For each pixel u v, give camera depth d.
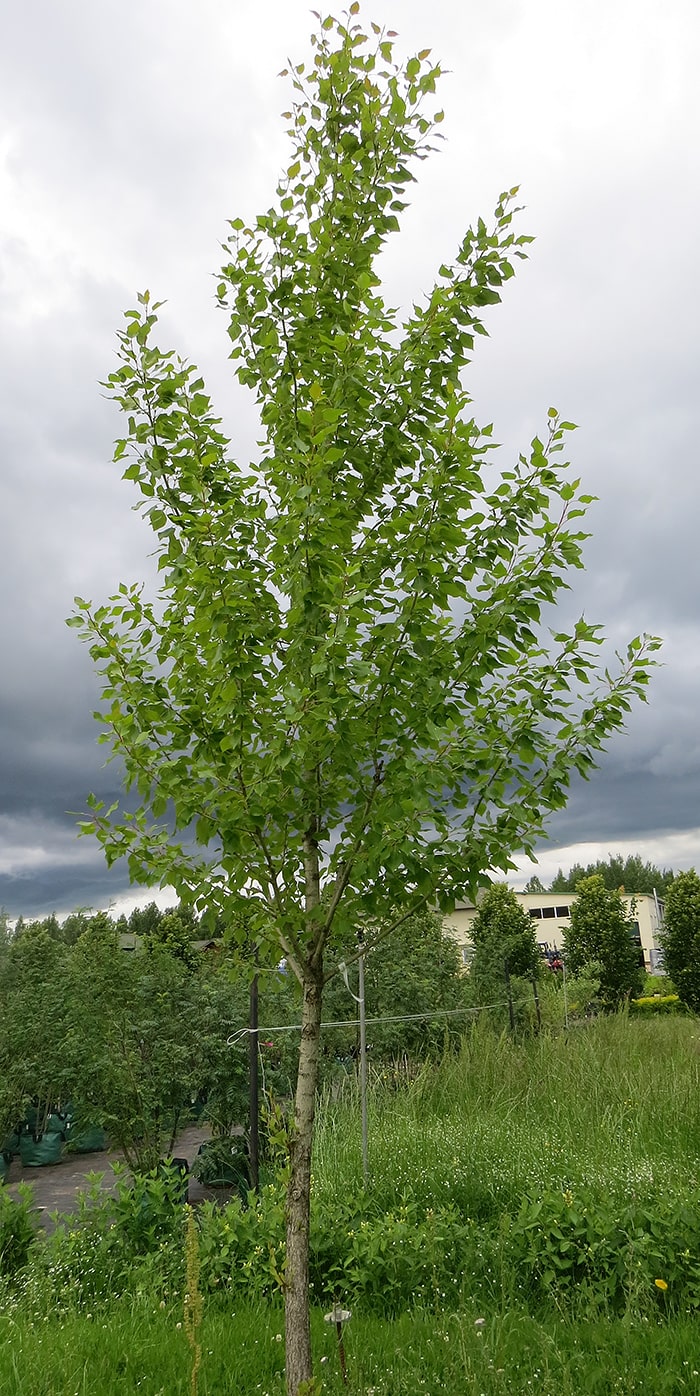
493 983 13.70
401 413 3.55
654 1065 8.87
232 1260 5.00
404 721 3.35
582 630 3.50
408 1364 3.74
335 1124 7.71
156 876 3.41
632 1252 4.51
